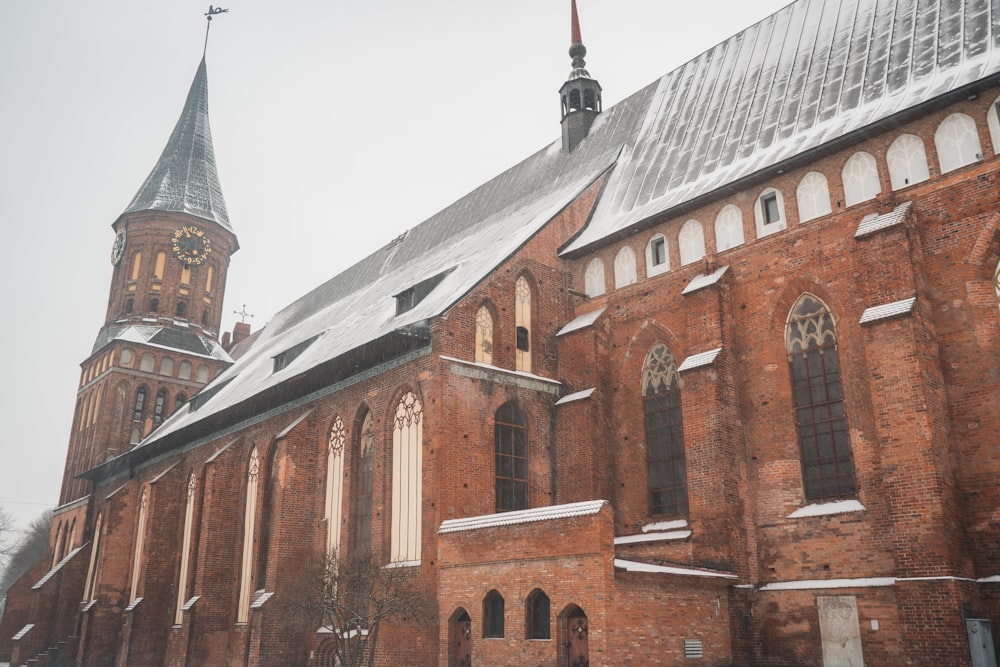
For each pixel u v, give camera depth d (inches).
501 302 1207.6
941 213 882.8
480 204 1825.8
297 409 1454.2
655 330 1159.6
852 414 917.2
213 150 2952.8
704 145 1250.6
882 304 871.1
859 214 954.1
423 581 1023.6
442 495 1043.3
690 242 1139.9
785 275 1012.5
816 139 1021.8
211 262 2751.0
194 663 1470.2
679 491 1078.4
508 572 884.6
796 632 901.8
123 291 2618.1
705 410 994.7
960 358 839.7
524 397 1176.2
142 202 2704.2
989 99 867.4
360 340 1341.0
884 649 828.0
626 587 804.0
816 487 941.8
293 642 1290.6
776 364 1000.2
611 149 1496.1
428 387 1111.6
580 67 1718.8
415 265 1808.6
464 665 923.4
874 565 862.5
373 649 976.3
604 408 1173.7
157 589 1754.4
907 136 928.9
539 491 1152.2
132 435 2433.6
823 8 1235.9
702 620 872.9
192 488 1780.3
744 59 1333.7
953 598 746.2
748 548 962.1
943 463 797.9
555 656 812.6
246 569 1507.1
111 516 2012.8
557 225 1320.1
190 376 2581.2
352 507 1249.4
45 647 2119.8
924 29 1024.9
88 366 2674.7
